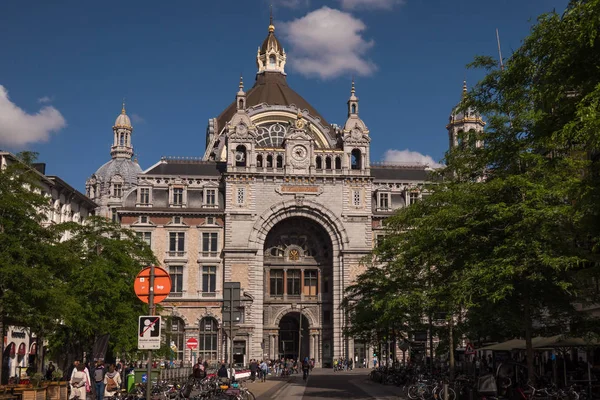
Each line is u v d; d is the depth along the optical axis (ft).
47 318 133.80
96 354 140.36
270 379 256.52
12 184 136.56
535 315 120.78
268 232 342.44
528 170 108.58
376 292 213.25
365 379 241.55
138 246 203.51
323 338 349.00
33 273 127.85
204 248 334.85
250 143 339.57
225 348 322.14
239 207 333.83
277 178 337.93
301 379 251.39
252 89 435.12
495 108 112.37
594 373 139.23
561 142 82.17
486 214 111.86
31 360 212.84
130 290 183.01
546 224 100.73
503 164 113.39
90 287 170.40
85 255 181.27
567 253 101.50
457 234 112.47
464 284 108.17
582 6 76.95
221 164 360.28
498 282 103.91
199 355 324.60
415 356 281.33
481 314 121.70
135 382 140.46
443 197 129.18
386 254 179.93
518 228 104.99
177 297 327.88
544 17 88.79
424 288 164.45
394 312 171.73
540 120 87.10
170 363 279.69
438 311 149.28
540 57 84.38
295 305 349.00
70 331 170.19
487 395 112.57
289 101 412.36
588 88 77.56
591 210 78.89
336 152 344.69
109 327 175.11
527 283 110.11
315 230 353.31
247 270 329.11
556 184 103.65
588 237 103.76
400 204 352.90
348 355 329.93
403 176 369.09
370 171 344.49
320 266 352.28
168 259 330.54
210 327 329.11
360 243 336.90
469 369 194.08
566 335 117.39
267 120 383.65
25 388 113.09
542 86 83.87
